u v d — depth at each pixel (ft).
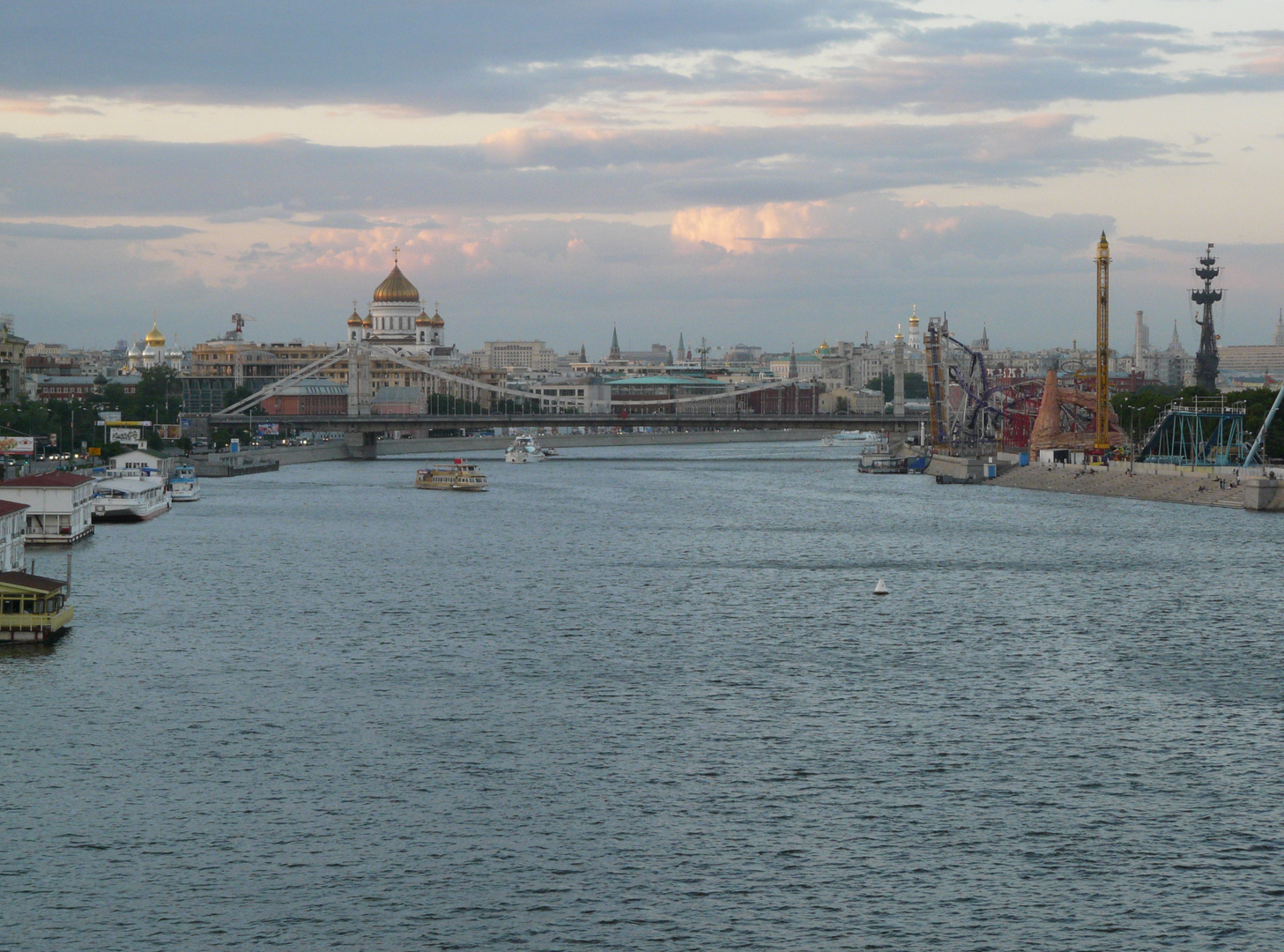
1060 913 260.83
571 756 341.41
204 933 252.42
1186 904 264.72
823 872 276.82
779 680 417.69
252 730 361.30
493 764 335.26
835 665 438.81
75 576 610.65
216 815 302.25
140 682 408.67
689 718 374.02
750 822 300.20
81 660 436.35
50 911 259.80
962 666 437.58
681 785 322.14
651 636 484.74
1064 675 423.64
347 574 632.38
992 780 325.83
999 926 256.32
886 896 267.18
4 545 554.46
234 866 277.85
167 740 351.67
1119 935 253.44
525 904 263.90
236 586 590.14
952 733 362.12
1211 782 324.80
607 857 282.97
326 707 383.04
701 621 513.04
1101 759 340.59
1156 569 644.69
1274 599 560.20
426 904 263.29
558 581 614.34
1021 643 472.85
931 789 319.88
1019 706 387.55
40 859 280.10
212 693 396.98
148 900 264.31
